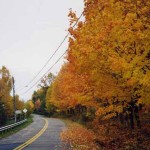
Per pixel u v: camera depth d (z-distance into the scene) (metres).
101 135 22.45
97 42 12.42
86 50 12.74
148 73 10.62
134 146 15.30
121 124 24.12
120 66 11.26
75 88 18.53
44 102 128.25
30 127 50.91
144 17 10.74
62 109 71.19
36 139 28.88
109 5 11.70
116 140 18.11
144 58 10.88
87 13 13.22
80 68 14.07
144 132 17.30
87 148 19.70
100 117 27.86
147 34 10.43
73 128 39.44
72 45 14.02
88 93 17.06
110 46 12.23
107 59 12.71
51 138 29.36
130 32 10.76
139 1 10.73
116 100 14.95
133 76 11.02
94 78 13.95
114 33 11.62
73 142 24.30
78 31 13.98
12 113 73.69
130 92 13.77
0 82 71.94
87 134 27.47
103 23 12.66
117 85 13.78
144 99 12.02
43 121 71.94
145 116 20.16
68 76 20.67
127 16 10.74
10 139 30.89
